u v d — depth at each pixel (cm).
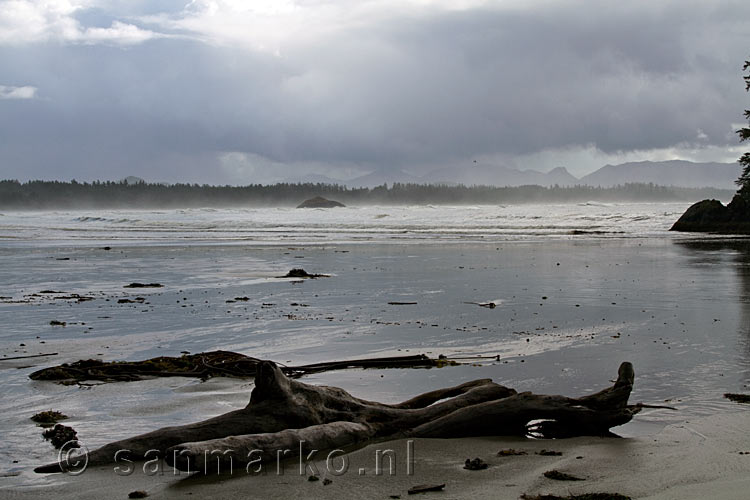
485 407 788
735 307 1728
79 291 2173
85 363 1128
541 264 2995
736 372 1056
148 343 1345
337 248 4128
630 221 7962
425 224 7906
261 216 12706
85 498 606
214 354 1181
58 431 786
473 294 2022
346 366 1123
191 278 2531
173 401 932
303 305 1831
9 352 1268
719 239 4975
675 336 1358
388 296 1992
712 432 771
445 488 614
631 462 679
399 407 827
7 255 3706
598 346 1269
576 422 785
